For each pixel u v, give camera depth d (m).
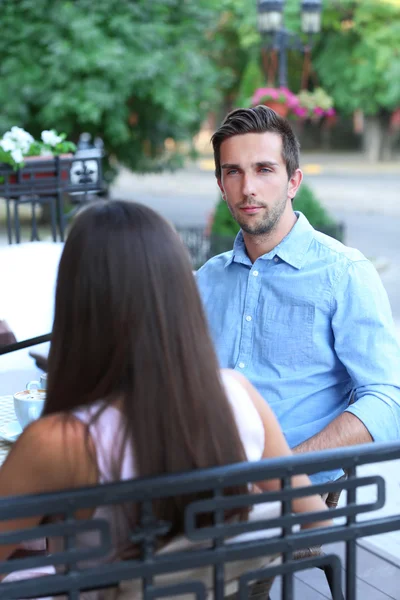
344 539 1.30
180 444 1.23
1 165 4.11
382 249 12.47
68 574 1.14
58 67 12.99
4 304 3.38
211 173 29.92
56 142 4.27
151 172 15.80
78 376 1.26
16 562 1.12
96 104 13.16
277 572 1.28
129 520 1.27
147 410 1.23
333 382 2.14
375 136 31.95
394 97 26.64
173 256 1.27
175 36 14.20
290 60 27.66
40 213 15.02
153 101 13.83
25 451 1.22
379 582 2.74
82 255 1.25
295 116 9.80
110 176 15.24
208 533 1.20
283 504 1.25
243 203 2.14
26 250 3.51
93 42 12.83
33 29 13.01
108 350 1.25
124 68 12.97
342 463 1.27
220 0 15.08
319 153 36.88
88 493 1.13
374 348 2.05
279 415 2.14
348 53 27.34
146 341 1.23
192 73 14.20
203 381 1.26
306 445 1.93
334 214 17.44
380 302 2.10
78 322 1.25
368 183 23.97
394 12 25.45
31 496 1.11
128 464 1.24
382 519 1.32
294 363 2.14
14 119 13.39
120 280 1.24
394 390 2.02
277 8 9.82
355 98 28.05
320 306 2.11
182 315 1.26
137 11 13.18
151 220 1.28
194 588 1.21
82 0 12.92
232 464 1.22
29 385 2.28
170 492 1.17
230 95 30.70
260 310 2.19
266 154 2.11
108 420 1.24
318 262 2.14
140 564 1.17
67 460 1.22
